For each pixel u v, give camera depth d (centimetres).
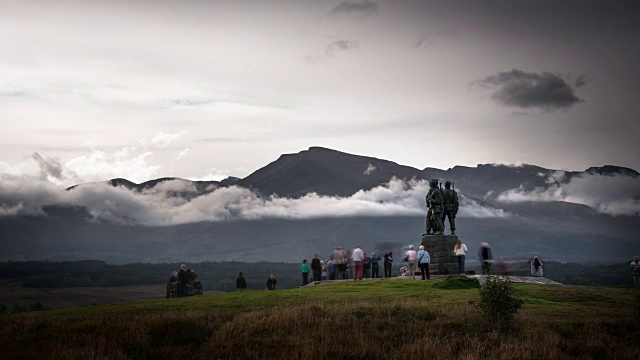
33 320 3916
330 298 4641
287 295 4872
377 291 5047
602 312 4094
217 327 3659
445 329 3606
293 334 3456
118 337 3400
